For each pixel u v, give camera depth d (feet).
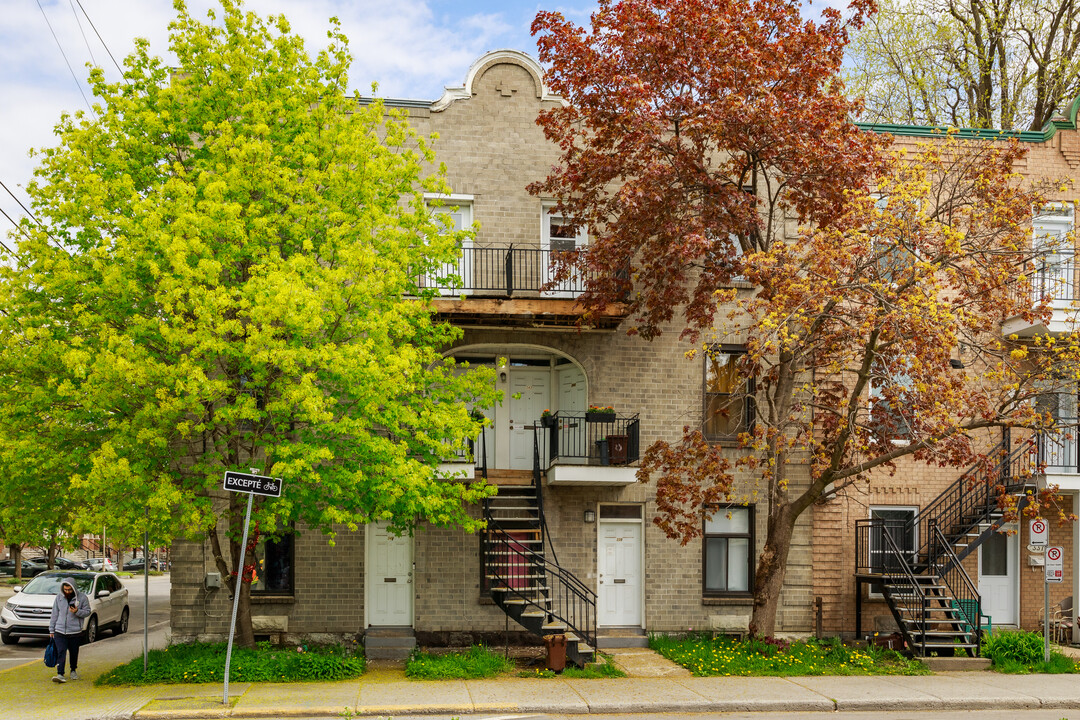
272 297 40.22
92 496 43.16
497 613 58.34
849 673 50.96
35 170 45.27
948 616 57.52
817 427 62.44
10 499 47.42
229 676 45.34
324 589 57.21
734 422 63.00
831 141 49.34
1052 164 67.72
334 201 47.29
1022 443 64.28
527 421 63.57
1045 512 65.87
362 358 42.37
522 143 62.39
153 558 228.63
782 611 61.93
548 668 49.73
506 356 63.46
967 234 50.34
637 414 61.72
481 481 50.72
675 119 53.01
